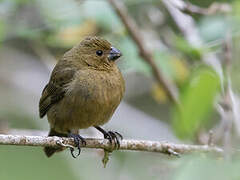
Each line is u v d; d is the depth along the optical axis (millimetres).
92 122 9836
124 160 13422
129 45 11836
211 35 11406
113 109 9891
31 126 14727
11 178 13312
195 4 14211
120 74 10000
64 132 10273
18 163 13609
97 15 12281
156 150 9195
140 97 15234
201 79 6473
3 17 12508
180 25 12281
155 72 11648
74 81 9688
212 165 5020
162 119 15102
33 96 15117
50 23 12445
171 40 12383
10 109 14828
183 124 6738
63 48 13781
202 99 6520
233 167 4945
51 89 10086
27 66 15523
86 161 13625
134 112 14242
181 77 12078
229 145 7113
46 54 13516
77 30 12414
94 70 9797
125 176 12883
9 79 15234
